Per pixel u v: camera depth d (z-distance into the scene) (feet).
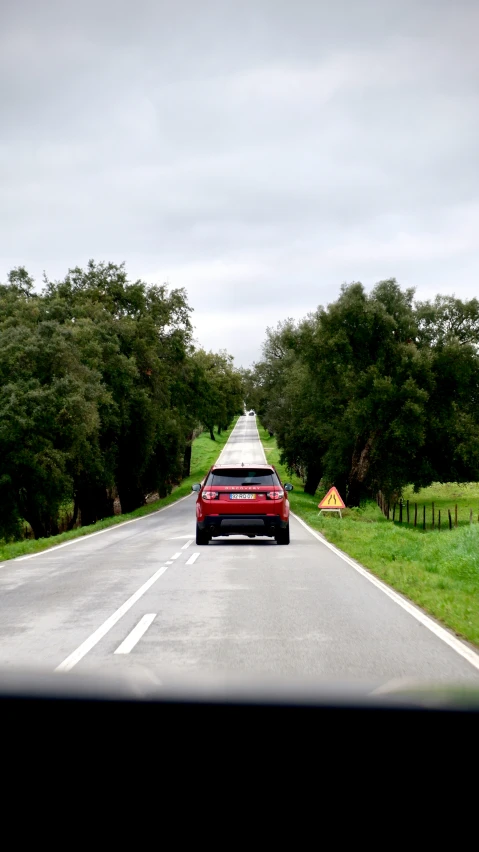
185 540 66.28
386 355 136.46
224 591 33.88
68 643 22.74
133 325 145.48
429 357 132.26
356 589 34.71
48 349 110.63
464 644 22.76
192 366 185.06
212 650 21.53
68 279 153.38
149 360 149.59
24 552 59.31
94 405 113.91
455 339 135.03
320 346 139.23
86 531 83.66
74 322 131.85
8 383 109.81
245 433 494.59
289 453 192.13
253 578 38.42
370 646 22.31
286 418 196.34
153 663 19.75
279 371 235.61
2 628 25.52
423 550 53.83
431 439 137.49
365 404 129.90
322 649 21.79
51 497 119.85
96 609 29.43
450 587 36.42
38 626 25.86
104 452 141.08
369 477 147.54
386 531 77.36
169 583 36.70
